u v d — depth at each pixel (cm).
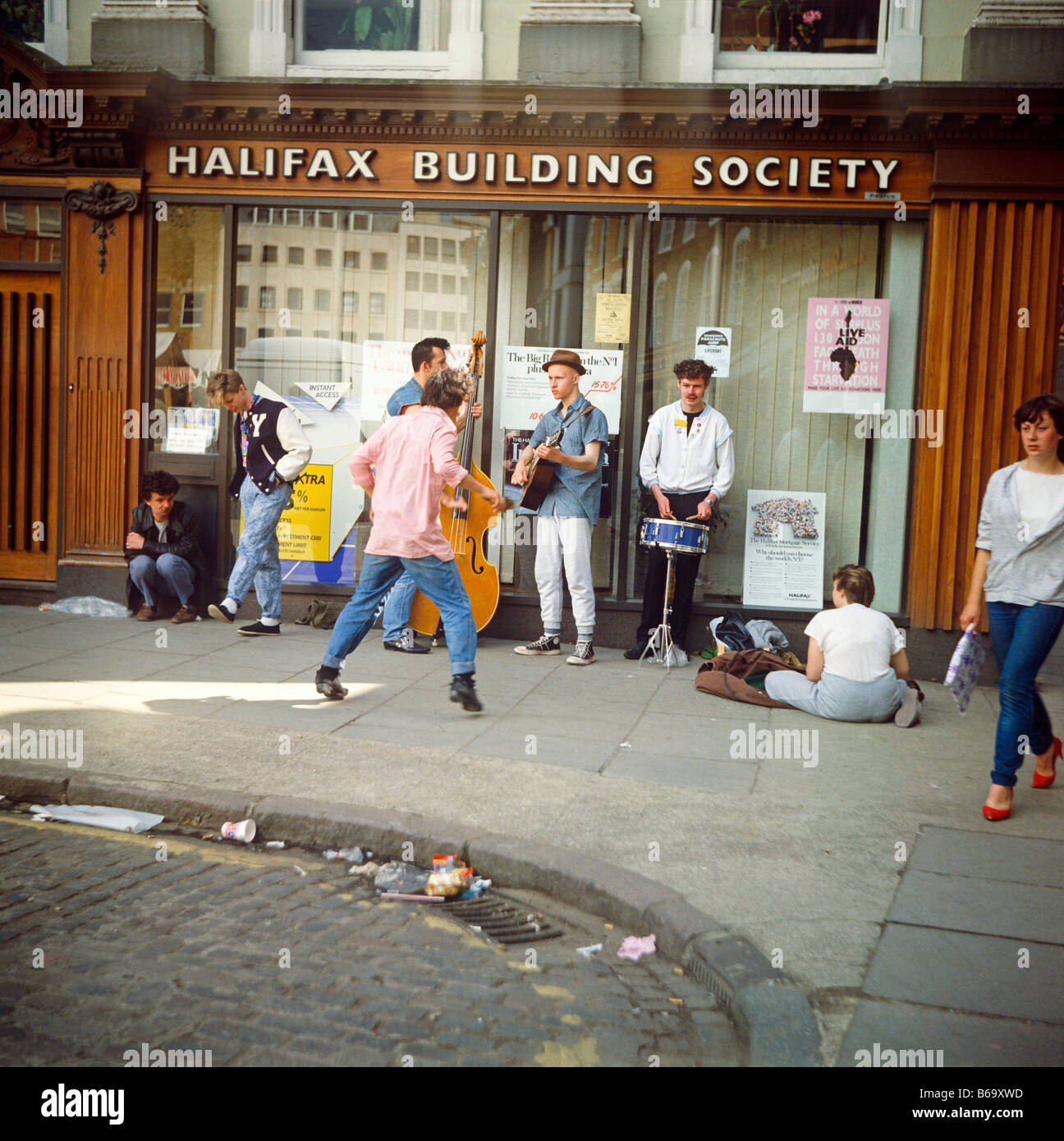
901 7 784
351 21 850
